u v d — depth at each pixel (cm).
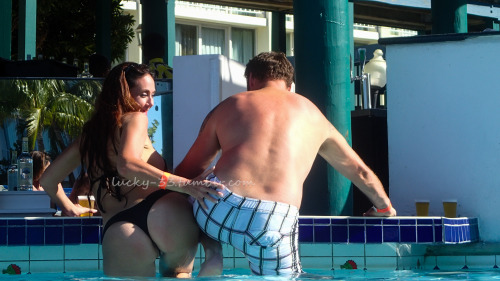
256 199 329
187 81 481
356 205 618
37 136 693
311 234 425
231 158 339
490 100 531
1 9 897
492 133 529
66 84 700
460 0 1018
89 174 352
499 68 531
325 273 412
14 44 1454
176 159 480
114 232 340
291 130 347
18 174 459
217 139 362
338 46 512
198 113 477
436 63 545
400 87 552
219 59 475
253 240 329
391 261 437
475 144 532
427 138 544
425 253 468
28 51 944
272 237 329
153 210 340
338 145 377
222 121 355
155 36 904
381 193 410
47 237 403
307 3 513
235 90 509
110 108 349
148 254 339
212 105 473
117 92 353
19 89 692
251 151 338
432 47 546
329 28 511
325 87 509
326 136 369
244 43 2775
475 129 533
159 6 1162
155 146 607
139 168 333
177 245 343
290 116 352
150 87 367
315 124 361
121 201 346
